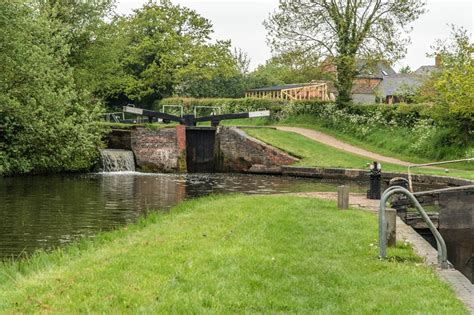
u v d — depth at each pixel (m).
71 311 6.74
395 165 32.91
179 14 61.72
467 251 15.67
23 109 27.48
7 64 26.12
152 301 7.14
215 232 12.34
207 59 62.06
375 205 18.61
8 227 15.74
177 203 21.08
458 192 15.75
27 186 25.41
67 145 30.12
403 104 40.72
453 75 32.16
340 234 12.36
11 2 25.25
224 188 27.12
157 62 60.78
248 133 37.97
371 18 43.72
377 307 7.20
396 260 10.04
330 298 7.61
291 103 49.97
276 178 32.72
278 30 44.84
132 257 9.68
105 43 40.06
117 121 47.06
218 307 6.97
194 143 38.66
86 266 9.16
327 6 44.00
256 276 8.44
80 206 19.81
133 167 36.62
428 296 7.73
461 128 34.50
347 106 45.88
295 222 13.91
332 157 35.09
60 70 31.92
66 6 37.88
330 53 44.66
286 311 7.03
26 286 7.94
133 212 18.69
